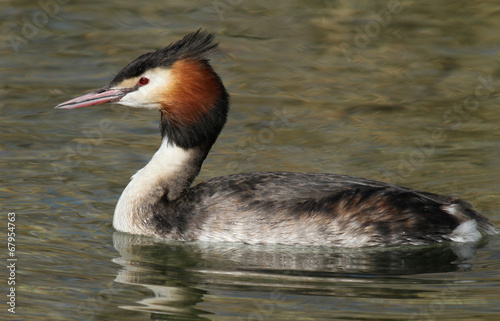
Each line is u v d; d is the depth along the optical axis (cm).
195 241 1323
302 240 1292
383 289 1148
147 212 1362
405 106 1994
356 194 1304
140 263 1250
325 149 1734
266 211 1304
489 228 1337
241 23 2511
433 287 1155
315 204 1296
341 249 1289
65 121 1877
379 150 1728
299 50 2345
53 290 1143
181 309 1084
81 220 1408
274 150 1730
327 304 1097
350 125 1873
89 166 1638
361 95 2062
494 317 1053
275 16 2578
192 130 1376
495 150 1719
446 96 2056
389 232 1291
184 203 1349
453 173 1600
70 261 1246
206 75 1366
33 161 1650
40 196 1492
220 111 1380
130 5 2620
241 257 1282
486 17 2566
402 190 1331
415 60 2289
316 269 1229
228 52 2311
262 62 2261
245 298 1122
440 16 2581
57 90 2034
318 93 2072
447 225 1307
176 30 2428
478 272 1209
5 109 1916
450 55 2319
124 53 2261
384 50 2355
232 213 1313
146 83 1372
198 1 2688
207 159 1680
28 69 2161
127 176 1595
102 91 1388
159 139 1797
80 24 2458
